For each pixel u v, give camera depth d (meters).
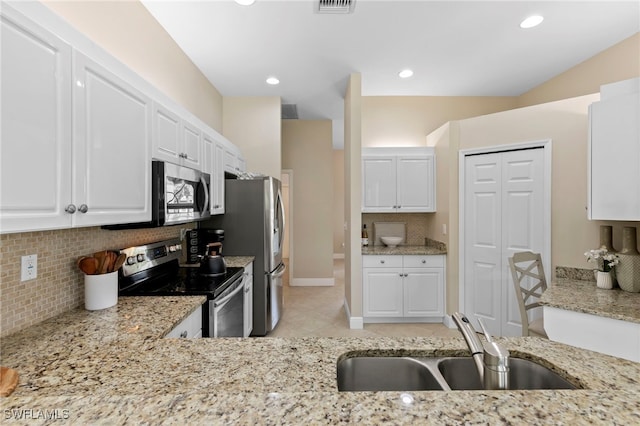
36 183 0.98
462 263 3.19
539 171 2.71
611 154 1.97
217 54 2.81
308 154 5.19
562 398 0.66
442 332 3.13
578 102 2.51
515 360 0.98
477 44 2.67
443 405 0.63
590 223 2.45
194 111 3.00
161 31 2.37
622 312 1.67
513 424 0.57
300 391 0.75
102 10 1.72
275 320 3.16
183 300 1.68
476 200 3.10
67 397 0.66
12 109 0.90
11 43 0.90
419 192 3.65
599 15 2.27
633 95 1.89
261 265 2.98
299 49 2.73
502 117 2.92
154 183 1.68
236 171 3.36
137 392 0.77
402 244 3.93
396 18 2.30
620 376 0.82
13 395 0.79
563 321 1.84
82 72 1.17
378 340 1.08
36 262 1.29
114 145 1.36
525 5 2.16
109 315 1.43
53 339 1.15
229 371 0.86
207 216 2.35
